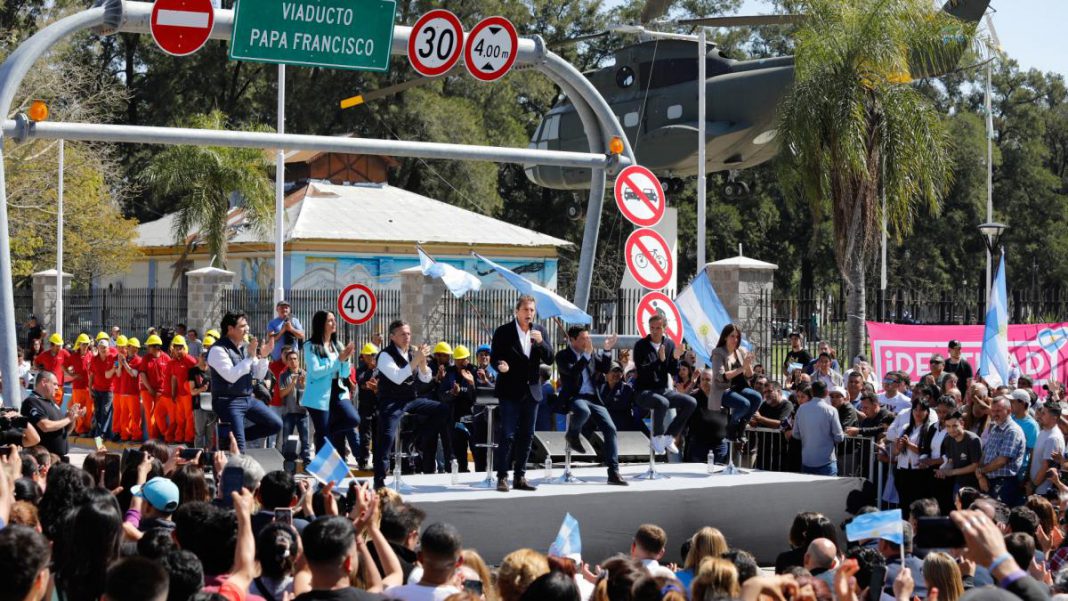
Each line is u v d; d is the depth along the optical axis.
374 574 10.59
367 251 61.75
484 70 24.27
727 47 95.00
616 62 57.28
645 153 55.09
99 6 21.86
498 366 19.69
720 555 12.23
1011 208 103.56
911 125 37.62
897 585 9.65
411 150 23.94
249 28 21.73
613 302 40.62
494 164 90.69
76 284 73.44
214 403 21.39
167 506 11.98
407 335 20.66
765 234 99.31
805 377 25.80
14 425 18.86
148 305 51.19
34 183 62.16
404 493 19.67
